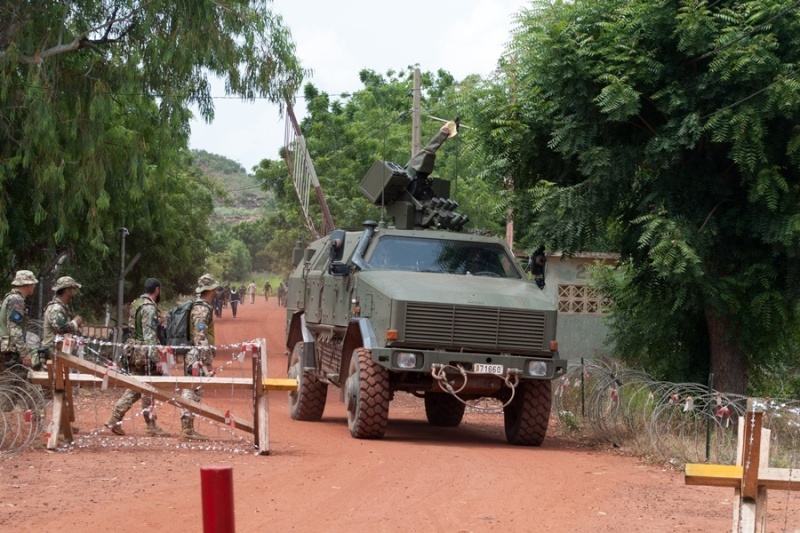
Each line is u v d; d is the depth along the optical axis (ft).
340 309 55.77
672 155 58.08
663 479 41.83
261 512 31.27
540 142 63.98
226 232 527.81
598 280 77.66
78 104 70.49
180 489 34.37
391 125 163.53
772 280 59.62
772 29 56.24
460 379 49.93
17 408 45.55
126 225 100.63
